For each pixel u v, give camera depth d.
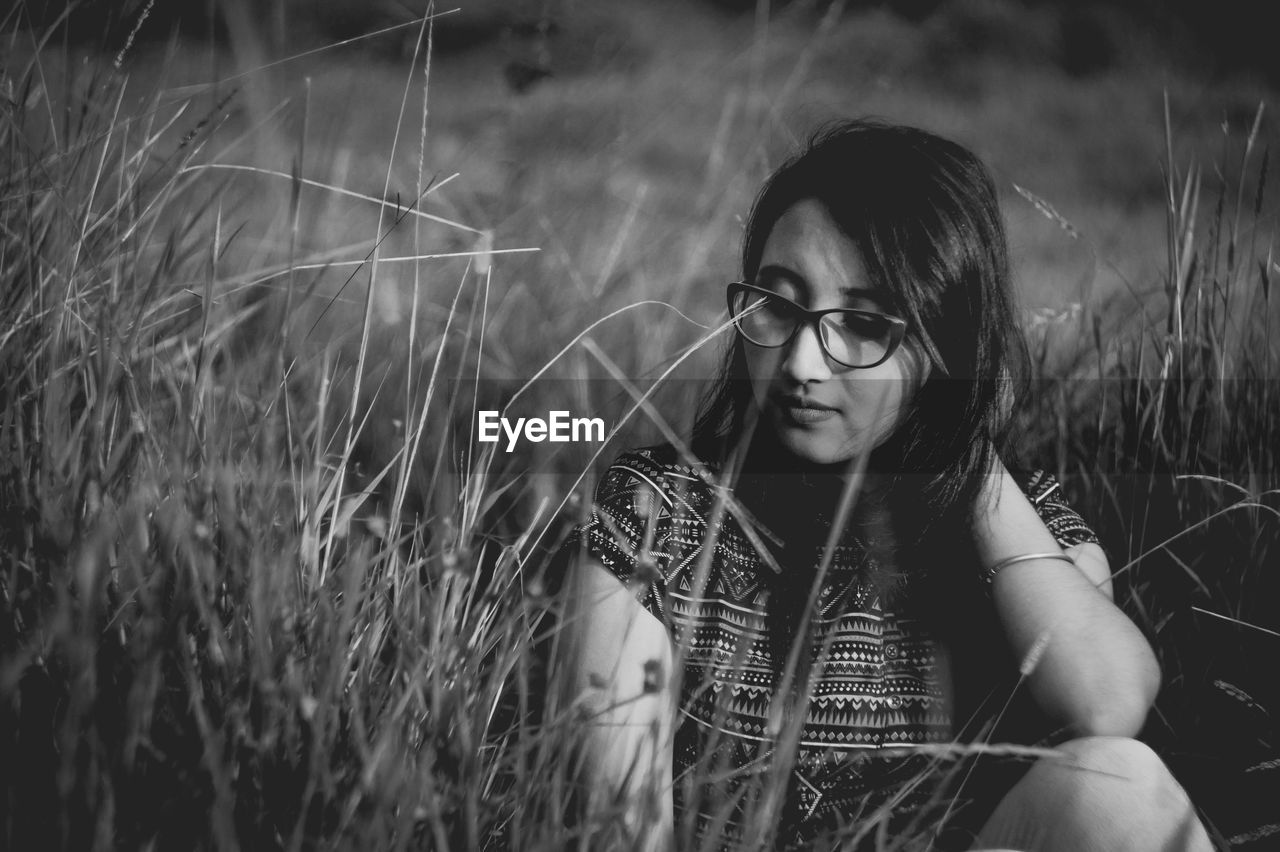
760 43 2.57
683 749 1.47
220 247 1.74
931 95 8.29
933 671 1.51
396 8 1.86
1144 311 2.50
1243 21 6.92
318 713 1.04
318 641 1.13
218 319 1.62
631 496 1.52
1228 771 1.88
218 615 1.17
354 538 1.58
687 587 1.49
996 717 1.53
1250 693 1.99
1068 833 1.29
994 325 1.53
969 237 1.47
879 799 1.45
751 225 1.56
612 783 1.29
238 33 1.77
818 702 1.46
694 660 1.47
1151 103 7.68
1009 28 9.24
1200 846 1.29
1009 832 1.34
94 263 1.46
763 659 1.48
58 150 1.58
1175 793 1.31
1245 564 2.07
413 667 1.12
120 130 1.69
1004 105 8.14
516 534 2.01
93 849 0.95
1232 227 2.35
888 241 1.41
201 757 1.02
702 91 3.77
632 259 2.70
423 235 2.35
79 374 1.47
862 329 1.42
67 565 1.08
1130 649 1.46
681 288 2.21
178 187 1.73
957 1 9.38
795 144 1.61
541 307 2.71
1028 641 1.48
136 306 1.55
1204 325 2.37
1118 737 1.36
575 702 1.17
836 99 3.96
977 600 1.56
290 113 1.86
